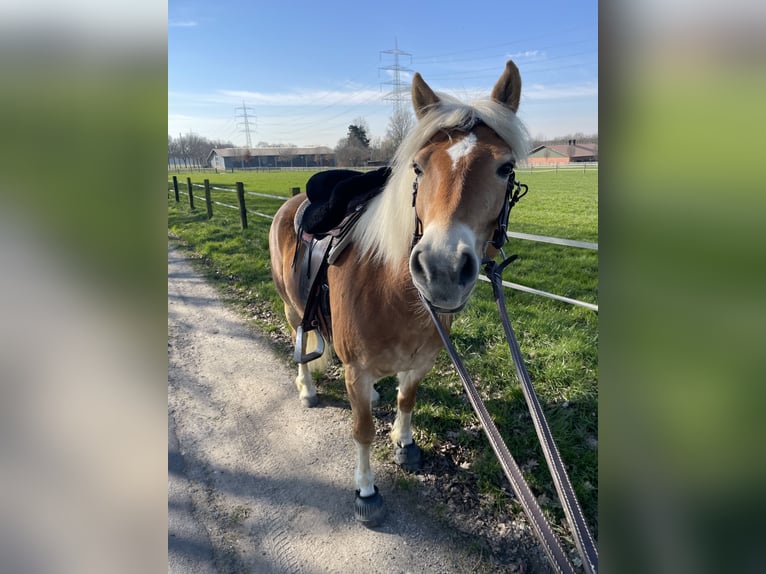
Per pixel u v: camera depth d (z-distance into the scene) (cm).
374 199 208
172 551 212
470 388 149
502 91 178
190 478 258
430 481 250
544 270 652
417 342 199
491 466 254
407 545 213
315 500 241
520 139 161
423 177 159
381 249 185
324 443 285
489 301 486
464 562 204
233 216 1178
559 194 1959
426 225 153
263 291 573
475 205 147
